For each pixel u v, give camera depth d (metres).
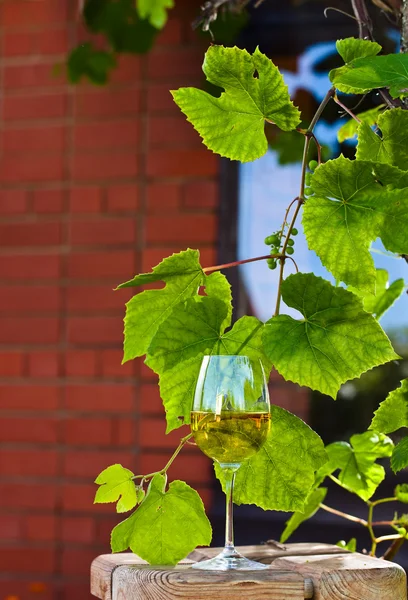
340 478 1.40
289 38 3.02
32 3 3.15
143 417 2.98
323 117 2.86
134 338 1.14
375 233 1.02
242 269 3.02
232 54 1.06
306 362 1.06
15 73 3.17
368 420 2.89
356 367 1.05
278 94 1.08
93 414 3.03
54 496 3.03
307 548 1.30
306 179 1.07
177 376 1.13
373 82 0.96
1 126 3.18
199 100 1.10
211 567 1.09
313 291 1.05
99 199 3.08
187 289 1.13
